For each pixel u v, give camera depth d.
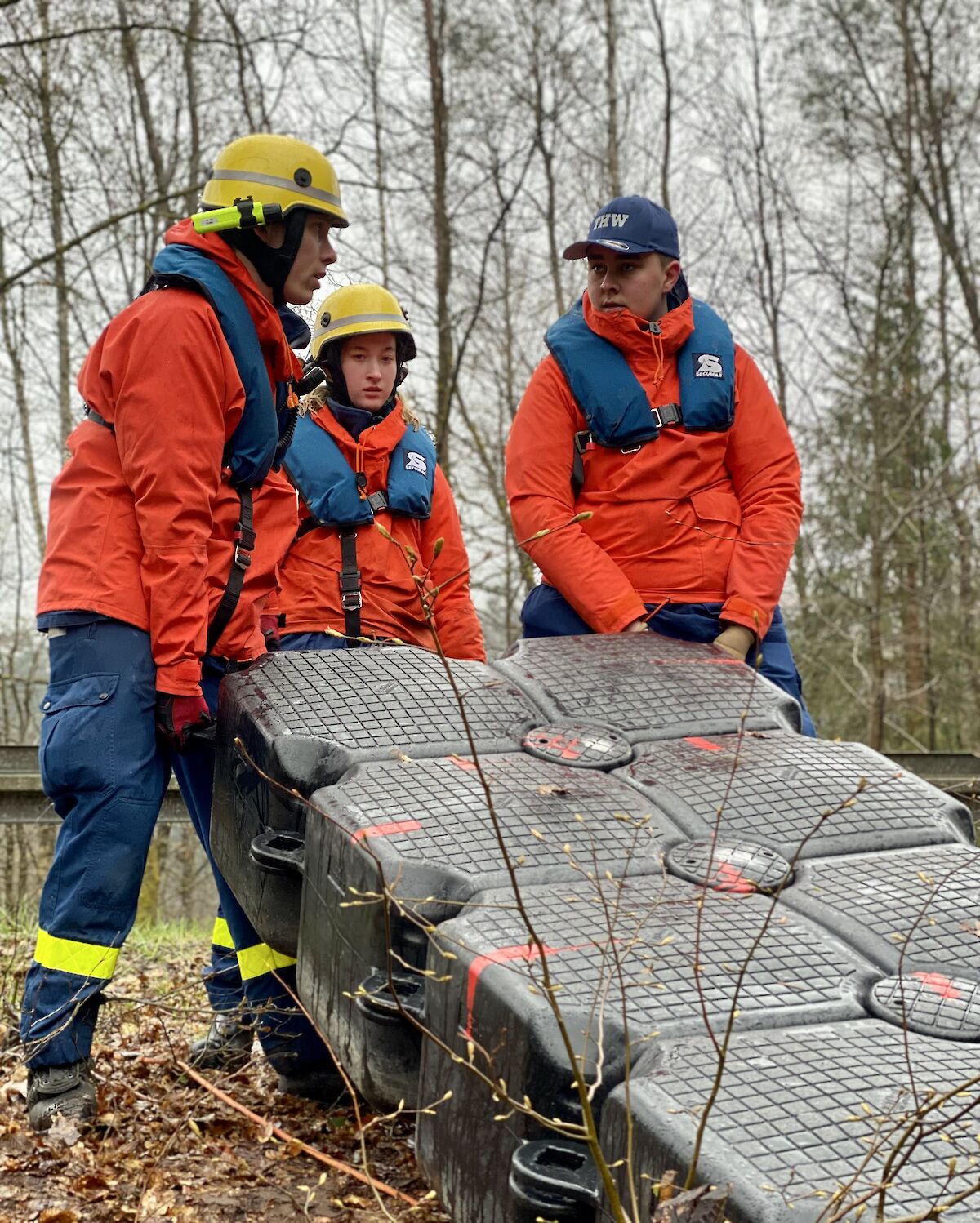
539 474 3.94
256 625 3.40
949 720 19.55
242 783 2.87
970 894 2.11
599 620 3.77
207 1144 3.00
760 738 2.78
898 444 16.22
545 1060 1.76
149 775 3.02
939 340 18.64
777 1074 1.65
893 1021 1.81
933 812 2.46
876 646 15.91
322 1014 2.45
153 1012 3.88
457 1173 1.97
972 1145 1.52
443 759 2.61
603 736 2.73
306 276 3.26
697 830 2.35
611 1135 1.67
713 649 3.31
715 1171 1.47
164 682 2.98
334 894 2.38
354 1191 2.78
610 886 2.16
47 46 13.65
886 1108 1.57
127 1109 3.15
